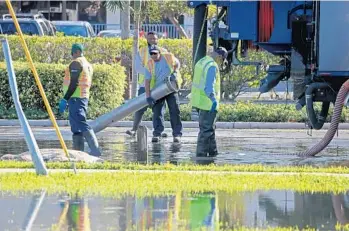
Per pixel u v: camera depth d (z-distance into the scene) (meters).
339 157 36.47
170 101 41.69
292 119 50.78
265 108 51.28
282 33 39.50
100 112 51.22
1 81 50.94
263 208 23.39
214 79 35.38
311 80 38.59
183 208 23.22
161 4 80.12
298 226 21.23
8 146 39.34
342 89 36.34
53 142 40.91
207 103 35.69
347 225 21.34
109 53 64.38
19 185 26.41
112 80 51.75
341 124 49.66
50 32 78.19
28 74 51.00
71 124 35.38
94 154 35.38
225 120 50.84
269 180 27.81
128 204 23.69
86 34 84.56
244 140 43.50
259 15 39.69
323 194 25.58
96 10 99.25
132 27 81.38
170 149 39.16
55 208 23.06
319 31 37.94
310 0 38.75
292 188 26.50
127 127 49.62
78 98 35.16
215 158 35.84
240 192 25.72
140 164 32.38
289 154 37.66
